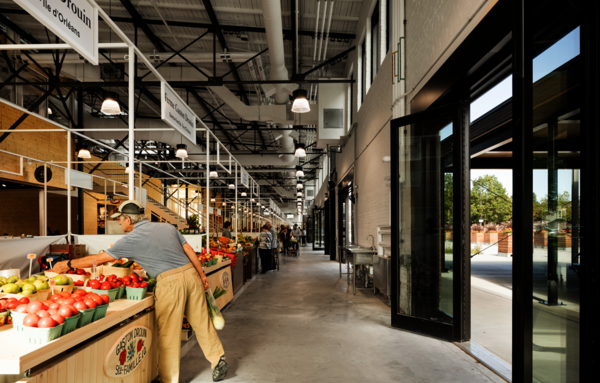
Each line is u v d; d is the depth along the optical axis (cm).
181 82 845
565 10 212
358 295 677
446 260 416
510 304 573
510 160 973
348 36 994
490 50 296
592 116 199
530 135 210
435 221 427
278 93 1007
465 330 385
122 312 238
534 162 211
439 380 293
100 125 1219
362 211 922
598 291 194
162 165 1859
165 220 1589
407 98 536
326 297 657
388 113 636
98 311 214
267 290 736
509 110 599
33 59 890
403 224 456
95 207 1527
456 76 358
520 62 213
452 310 399
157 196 2031
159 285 273
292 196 3616
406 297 448
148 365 279
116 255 271
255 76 1057
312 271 1066
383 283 599
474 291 686
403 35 550
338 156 1417
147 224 283
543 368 210
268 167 2384
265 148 1792
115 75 955
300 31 920
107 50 928
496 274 932
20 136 985
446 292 413
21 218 1380
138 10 792
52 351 175
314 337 410
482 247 1759
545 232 210
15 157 962
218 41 931
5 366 154
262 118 1084
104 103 624
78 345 207
